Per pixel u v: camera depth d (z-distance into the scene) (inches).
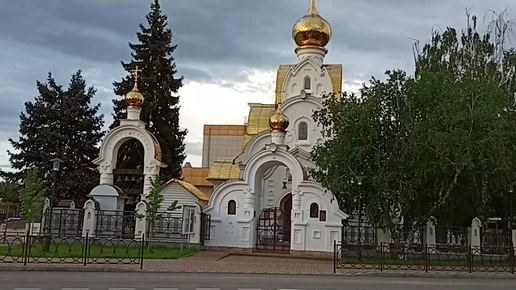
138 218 1243.2
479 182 1198.9
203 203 1428.4
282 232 1320.1
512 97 1505.9
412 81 1190.9
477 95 1143.0
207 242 1284.4
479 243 1242.6
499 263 1118.4
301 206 1248.2
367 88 1207.6
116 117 1796.3
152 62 1806.1
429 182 1204.5
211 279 728.3
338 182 1160.8
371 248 1109.7
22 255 879.7
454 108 1115.3
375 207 1173.1
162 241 1248.2
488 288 716.7
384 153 1178.6
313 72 1649.9
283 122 1414.9
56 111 1775.3
